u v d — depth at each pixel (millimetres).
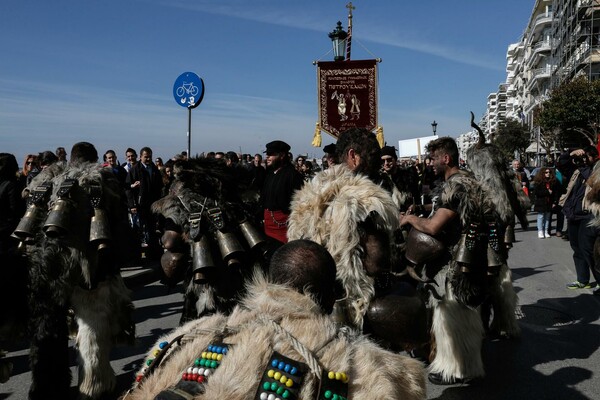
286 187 6504
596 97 32906
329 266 1601
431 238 3650
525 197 5625
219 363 1264
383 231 2465
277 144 6617
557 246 11586
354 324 2395
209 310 3271
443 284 3857
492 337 5414
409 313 2367
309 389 1210
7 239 5359
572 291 7352
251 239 3293
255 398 1182
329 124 11102
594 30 43344
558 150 37969
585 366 4613
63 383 3670
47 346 3572
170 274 3334
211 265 3146
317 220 2531
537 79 65438
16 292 3404
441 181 4074
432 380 4230
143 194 9797
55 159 7523
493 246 3910
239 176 3516
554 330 5629
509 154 55125
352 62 11047
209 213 3213
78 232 3672
